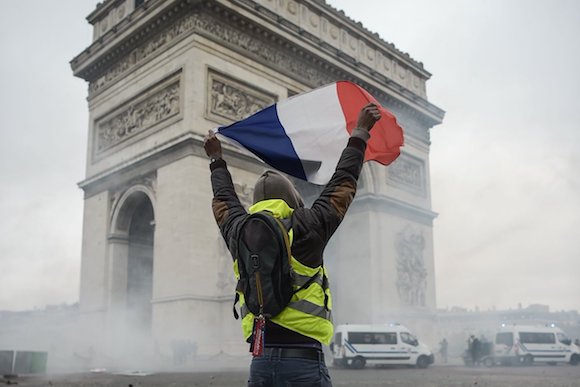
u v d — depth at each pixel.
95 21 79.75
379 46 86.06
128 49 70.69
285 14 72.56
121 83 71.62
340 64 76.19
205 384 33.56
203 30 62.91
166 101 64.31
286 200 6.02
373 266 78.00
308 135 7.49
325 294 5.62
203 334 56.69
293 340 5.39
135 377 40.28
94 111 75.62
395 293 79.81
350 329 55.97
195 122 60.19
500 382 35.91
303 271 5.44
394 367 58.34
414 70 92.44
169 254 59.75
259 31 67.81
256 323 5.33
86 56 75.69
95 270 69.94
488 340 65.88
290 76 71.25
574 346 63.62
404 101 85.69
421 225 87.38
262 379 5.42
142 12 67.00
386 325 57.19
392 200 81.69
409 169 87.94
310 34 72.44
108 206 70.62
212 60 63.12
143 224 71.56
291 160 7.43
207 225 59.41
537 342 62.41
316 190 76.50
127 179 67.88
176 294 57.81
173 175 61.25
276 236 5.31
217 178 6.89
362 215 80.19
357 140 6.04
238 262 5.56
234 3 64.38
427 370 52.59
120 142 69.94
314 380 5.36
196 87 61.09
